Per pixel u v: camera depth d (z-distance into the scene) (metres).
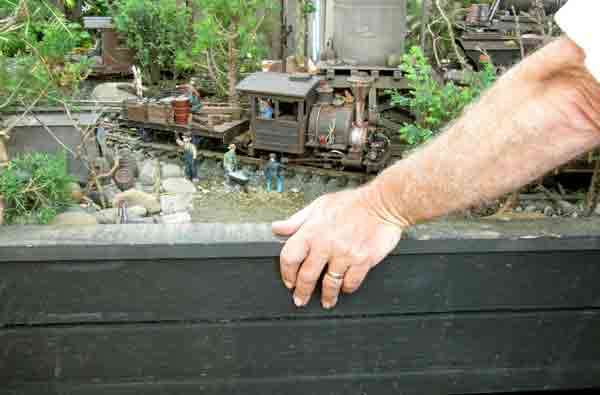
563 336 0.93
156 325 0.87
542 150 0.58
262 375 0.92
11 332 0.85
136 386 0.91
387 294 0.87
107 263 0.82
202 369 0.91
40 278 0.82
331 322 0.88
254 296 0.85
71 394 0.90
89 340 0.87
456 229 0.85
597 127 0.56
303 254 0.76
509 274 0.87
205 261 0.82
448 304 0.89
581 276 0.88
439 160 0.62
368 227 0.73
